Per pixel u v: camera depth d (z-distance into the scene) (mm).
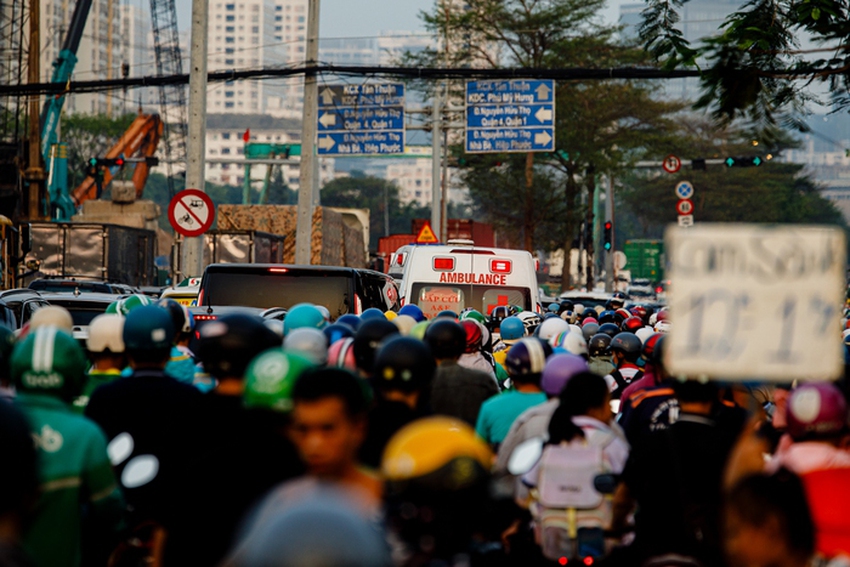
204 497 10070
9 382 15641
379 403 12633
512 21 126875
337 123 88062
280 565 4809
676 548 12086
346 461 8914
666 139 133875
